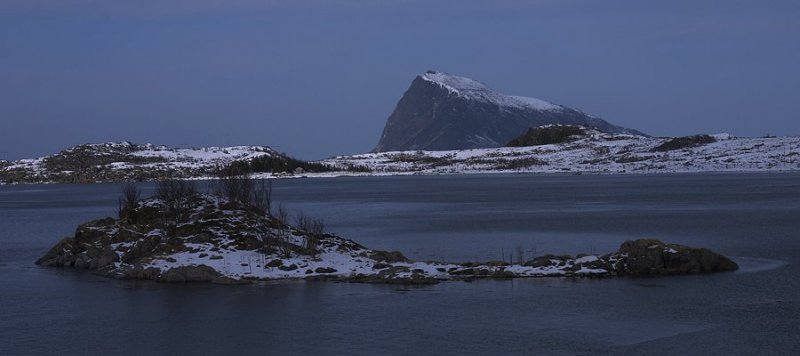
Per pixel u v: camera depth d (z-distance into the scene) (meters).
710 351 27.89
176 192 58.28
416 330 31.19
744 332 30.42
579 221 87.25
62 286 43.19
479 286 40.44
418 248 62.06
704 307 34.84
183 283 42.69
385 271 43.31
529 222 87.00
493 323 32.19
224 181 70.69
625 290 38.88
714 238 65.56
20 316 35.25
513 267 44.72
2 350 29.30
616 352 27.86
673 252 44.53
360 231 79.06
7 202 174.38
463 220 91.88
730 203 115.06
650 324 31.83
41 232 86.75
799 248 57.25
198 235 49.84
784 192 143.50
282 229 51.44
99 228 56.16
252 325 32.41
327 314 34.16
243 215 52.88
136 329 32.22
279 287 40.69
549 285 40.47
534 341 29.38
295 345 29.25
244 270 44.44
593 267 44.06
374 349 28.55
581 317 33.09
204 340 30.22
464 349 28.41
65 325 33.25
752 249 56.91
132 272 45.44
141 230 54.09
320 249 49.25
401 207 121.44
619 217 92.25
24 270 50.78
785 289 38.94
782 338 29.50
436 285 40.84
